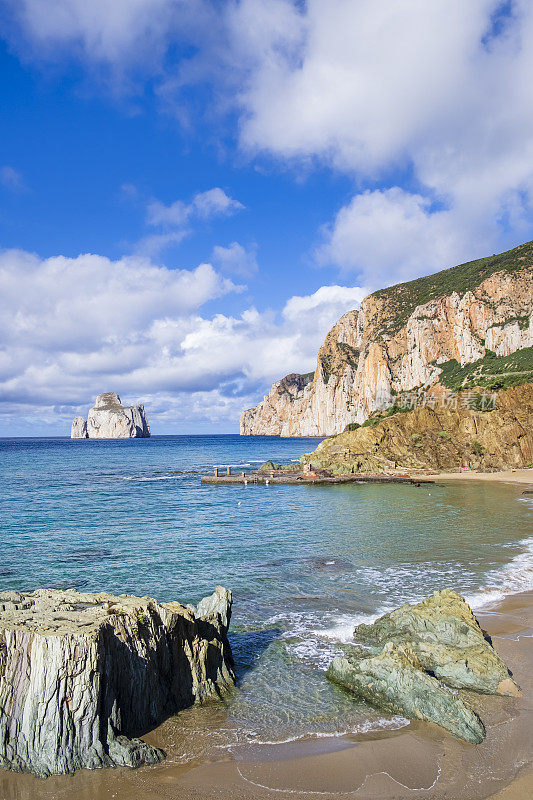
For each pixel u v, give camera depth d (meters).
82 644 10.38
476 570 25.23
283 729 11.91
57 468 97.19
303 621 18.52
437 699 12.41
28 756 10.30
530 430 87.38
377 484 71.00
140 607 12.50
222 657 14.33
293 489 65.75
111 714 10.84
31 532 35.50
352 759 10.77
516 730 11.81
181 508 48.09
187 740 11.41
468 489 63.19
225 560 27.41
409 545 31.11
